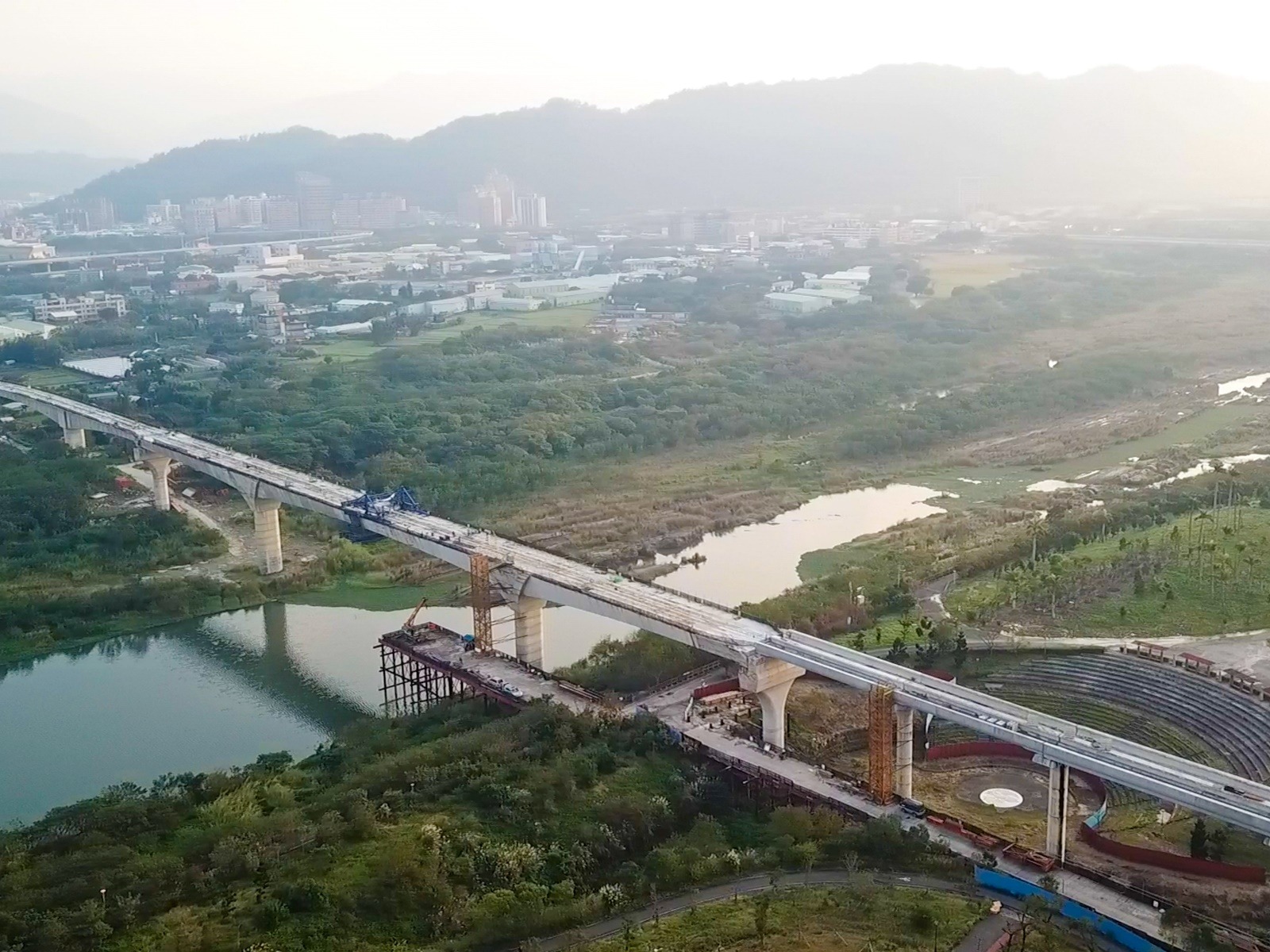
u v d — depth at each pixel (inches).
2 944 5812.0
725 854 6574.8
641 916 6067.9
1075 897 6072.8
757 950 5615.2
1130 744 6550.2
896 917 5861.2
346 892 6210.6
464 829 6811.0
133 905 6151.6
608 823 6914.4
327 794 7347.4
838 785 7327.8
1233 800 5930.1
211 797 7559.1
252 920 6028.5
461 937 5930.1
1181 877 6348.4
